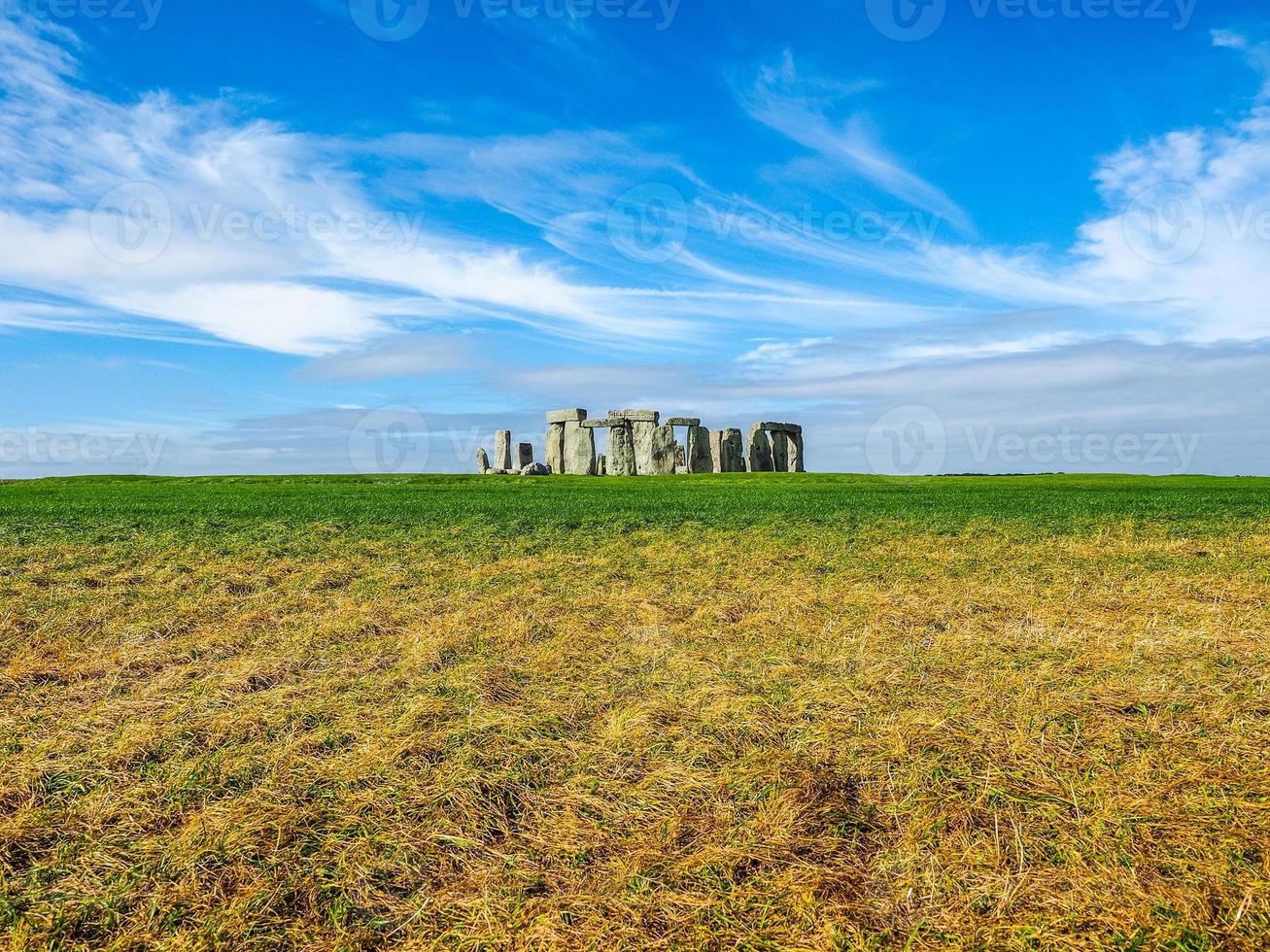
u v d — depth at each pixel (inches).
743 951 125.6
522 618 311.4
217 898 138.1
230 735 199.5
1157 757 180.1
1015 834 151.3
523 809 166.1
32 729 205.8
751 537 537.6
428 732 199.5
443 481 1390.3
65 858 148.1
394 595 359.6
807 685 231.9
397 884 142.1
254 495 952.9
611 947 126.2
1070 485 1211.2
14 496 940.6
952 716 204.8
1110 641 270.5
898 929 130.2
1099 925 128.9
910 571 409.1
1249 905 131.3
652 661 258.4
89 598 346.3
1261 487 1137.4
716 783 172.1
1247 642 267.0
